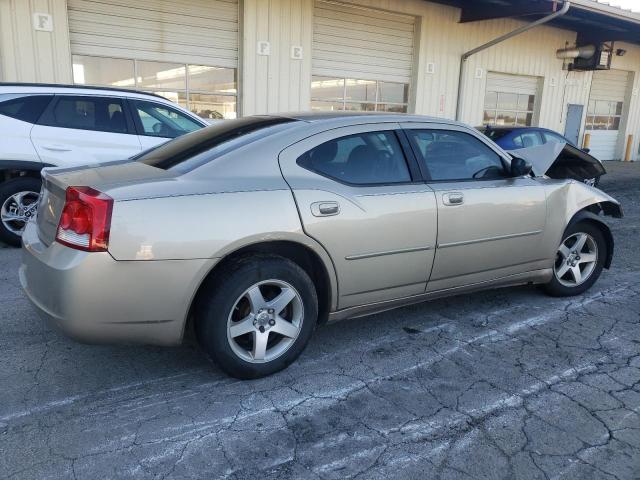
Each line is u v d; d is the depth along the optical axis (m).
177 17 10.30
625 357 3.69
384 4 12.96
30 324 3.96
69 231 2.78
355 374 3.39
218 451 2.61
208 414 2.91
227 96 11.27
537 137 10.05
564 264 4.73
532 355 3.70
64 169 3.38
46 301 2.85
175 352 3.62
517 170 4.13
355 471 2.49
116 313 2.77
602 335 4.04
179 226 2.82
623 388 3.27
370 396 3.13
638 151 22.05
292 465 2.52
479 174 4.07
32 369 3.34
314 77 12.47
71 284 2.69
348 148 3.50
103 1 9.52
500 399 3.12
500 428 2.84
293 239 3.12
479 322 4.25
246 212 2.99
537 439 2.76
